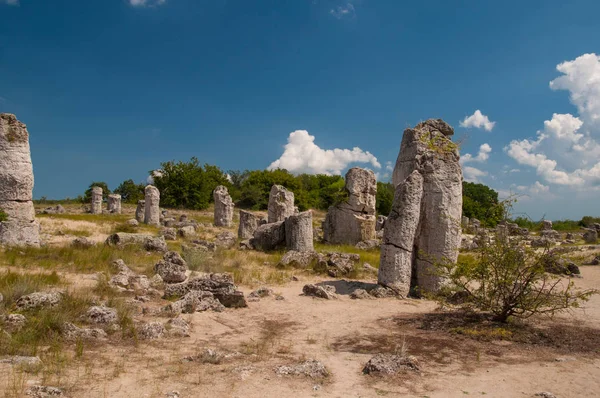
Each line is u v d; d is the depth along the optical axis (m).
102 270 11.51
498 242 8.09
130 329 6.70
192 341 6.54
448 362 5.85
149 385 4.61
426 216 11.02
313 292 10.45
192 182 53.31
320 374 5.19
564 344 6.80
